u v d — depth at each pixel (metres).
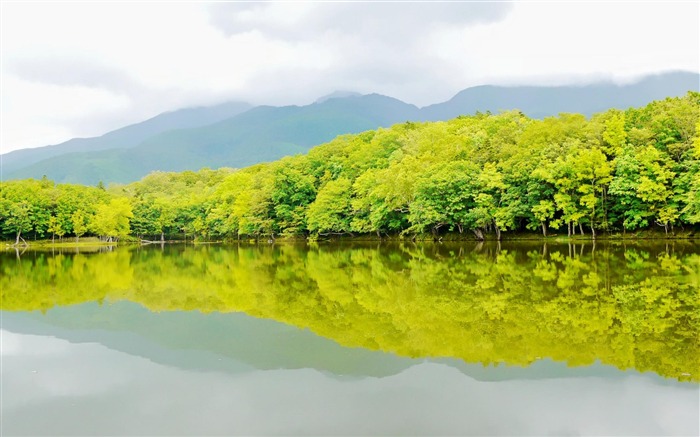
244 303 24.53
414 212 59.66
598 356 13.90
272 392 12.16
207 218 106.88
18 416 11.24
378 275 32.69
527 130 59.62
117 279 37.00
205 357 15.30
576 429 9.85
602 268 30.27
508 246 49.75
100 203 117.38
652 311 18.67
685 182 48.00
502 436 9.64
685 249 39.66
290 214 83.31
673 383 11.92
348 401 11.43
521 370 13.05
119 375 13.85
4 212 99.81
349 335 17.22
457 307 20.80
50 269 46.47
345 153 90.69
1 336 18.70
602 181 51.81
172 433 10.23
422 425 10.15
